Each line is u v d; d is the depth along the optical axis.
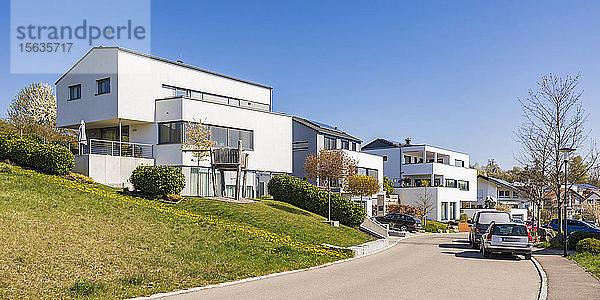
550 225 37.06
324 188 35.69
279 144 35.56
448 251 23.22
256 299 10.40
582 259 18.72
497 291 12.07
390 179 57.72
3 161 23.38
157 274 11.98
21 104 53.69
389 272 15.18
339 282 12.97
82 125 27.45
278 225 22.41
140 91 30.34
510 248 19.83
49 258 11.65
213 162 27.86
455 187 60.44
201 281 11.95
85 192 20.05
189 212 22.05
